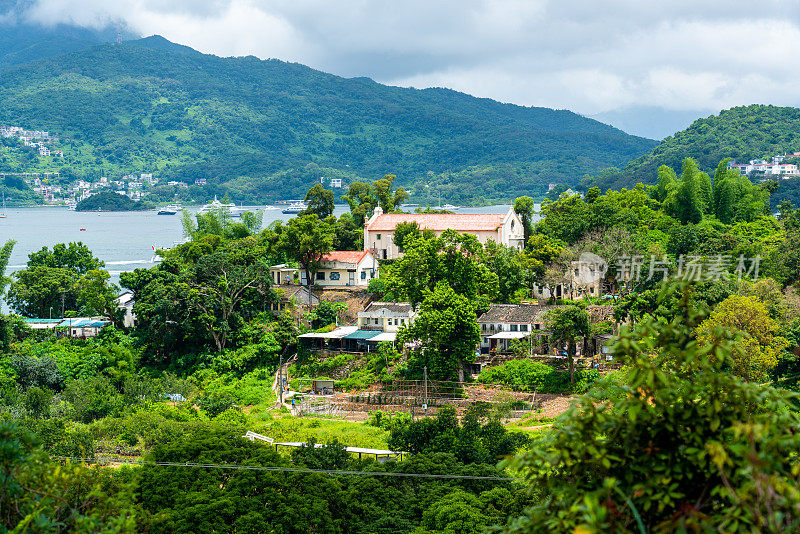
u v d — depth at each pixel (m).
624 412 14.06
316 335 94.88
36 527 15.25
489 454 53.66
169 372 93.56
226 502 38.06
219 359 93.44
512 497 41.03
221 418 76.19
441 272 89.81
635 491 12.79
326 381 88.50
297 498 39.25
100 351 95.38
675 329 14.13
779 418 12.94
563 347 87.19
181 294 94.88
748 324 72.44
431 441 55.06
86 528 15.95
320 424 74.00
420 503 42.47
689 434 13.24
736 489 11.95
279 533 37.22
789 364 73.19
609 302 95.69
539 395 79.75
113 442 64.81
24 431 17.47
